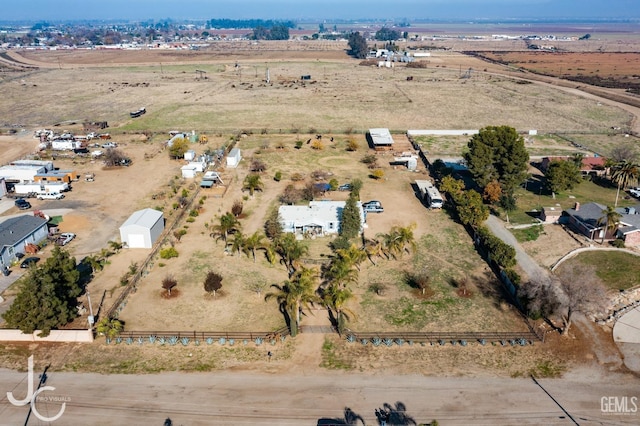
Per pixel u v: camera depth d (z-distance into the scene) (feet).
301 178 325.62
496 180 280.31
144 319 177.78
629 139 424.87
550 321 176.04
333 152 387.14
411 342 164.04
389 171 344.69
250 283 202.28
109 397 139.95
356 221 237.66
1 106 564.30
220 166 351.25
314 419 132.05
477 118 501.97
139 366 153.69
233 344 164.55
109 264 217.56
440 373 150.20
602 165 327.47
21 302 163.32
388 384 145.28
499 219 265.75
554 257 222.89
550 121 489.67
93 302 188.44
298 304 168.04
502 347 162.91
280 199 290.97
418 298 191.52
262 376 148.97
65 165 356.79
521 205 283.18
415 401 138.31
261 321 177.37
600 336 167.73
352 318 178.29
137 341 165.48
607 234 235.61
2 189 292.81
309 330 171.83
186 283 202.08
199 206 280.72
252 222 259.60
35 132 439.63
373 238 241.35
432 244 236.43
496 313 181.68
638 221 240.94
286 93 638.94
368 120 492.95
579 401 138.41
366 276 207.51
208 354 159.74
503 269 204.33
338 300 165.58
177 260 220.43
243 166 352.90
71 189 308.60
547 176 294.87
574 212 255.91
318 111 532.32
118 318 178.09
